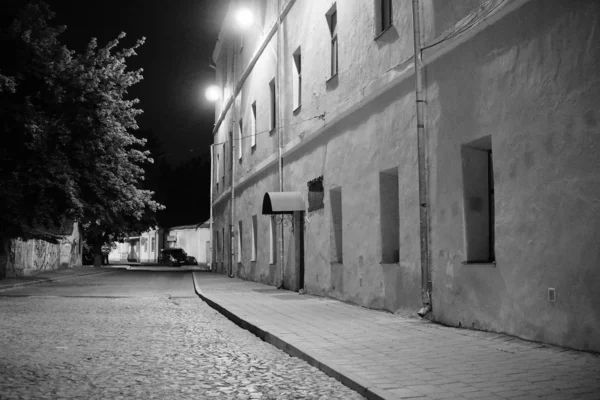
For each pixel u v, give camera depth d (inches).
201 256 2397.9
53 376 249.8
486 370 233.6
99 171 905.5
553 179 276.4
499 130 316.5
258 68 901.8
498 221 315.3
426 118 391.9
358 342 312.2
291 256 701.9
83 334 380.5
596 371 225.5
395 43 442.0
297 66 701.9
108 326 423.8
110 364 278.2
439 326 362.0
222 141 1315.2
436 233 378.9
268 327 374.0
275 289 733.9
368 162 484.4
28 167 831.7
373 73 478.6
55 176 829.2
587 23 258.7
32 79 845.8
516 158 302.2
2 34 831.7
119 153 940.6
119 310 543.5
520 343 287.3
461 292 350.9
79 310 539.8
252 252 928.9
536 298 286.0
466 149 354.9
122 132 930.7
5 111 784.3
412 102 413.1
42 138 801.6
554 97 276.7
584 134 259.0
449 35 358.6
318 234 603.2
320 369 261.9
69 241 1573.6
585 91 258.7
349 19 527.8
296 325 383.2
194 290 812.6
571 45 267.1
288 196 646.5
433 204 382.9
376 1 480.1
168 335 380.8
